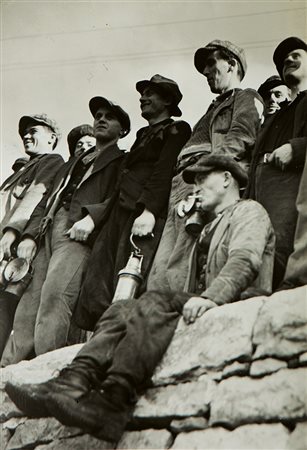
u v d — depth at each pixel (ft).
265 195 26.89
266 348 22.61
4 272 33.17
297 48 29.76
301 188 25.95
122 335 24.82
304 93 28.25
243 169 28.12
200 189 27.86
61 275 30.99
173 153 30.66
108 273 29.78
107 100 34.22
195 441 22.82
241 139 28.71
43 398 24.67
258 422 22.11
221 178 27.63
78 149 34.99
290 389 21.94
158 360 24.53
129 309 25.35
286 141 27.71
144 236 29.25
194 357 23.82
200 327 24.22
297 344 22.25
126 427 24.38
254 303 23.57
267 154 27.71
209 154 28.86
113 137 33.86
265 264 25.31
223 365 23.22
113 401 23.86
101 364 24.35
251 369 22.72
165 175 30.19
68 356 27.86
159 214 29.63
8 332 32.17
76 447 25.54
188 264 27.35
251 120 29.12
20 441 27.27
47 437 26.55
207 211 27.55
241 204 26.58
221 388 23.03
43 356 28.68
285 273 24.97
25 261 33.09
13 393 26.09
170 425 23.58
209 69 31.53
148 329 24.58
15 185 35.78
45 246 32.86
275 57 30.12
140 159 31.48
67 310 30.48
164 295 25.50
